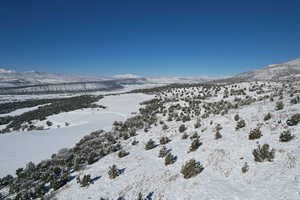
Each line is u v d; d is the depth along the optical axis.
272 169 8.05
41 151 26.98
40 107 76.62
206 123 18.31
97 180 12.49
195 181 9.23
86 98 81.62
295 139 9.65
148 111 38.47
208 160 10.73
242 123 14.12
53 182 13.66
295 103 16.62
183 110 30.56
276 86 43.69
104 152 18.34
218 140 12.92
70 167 17.09
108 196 10.34
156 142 17.56
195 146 12.85
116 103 61.31
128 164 13.84
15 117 63.00
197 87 62.94
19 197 12.81
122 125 30.97
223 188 8.06
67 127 42.81
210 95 43.50
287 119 12.59
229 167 9.41
